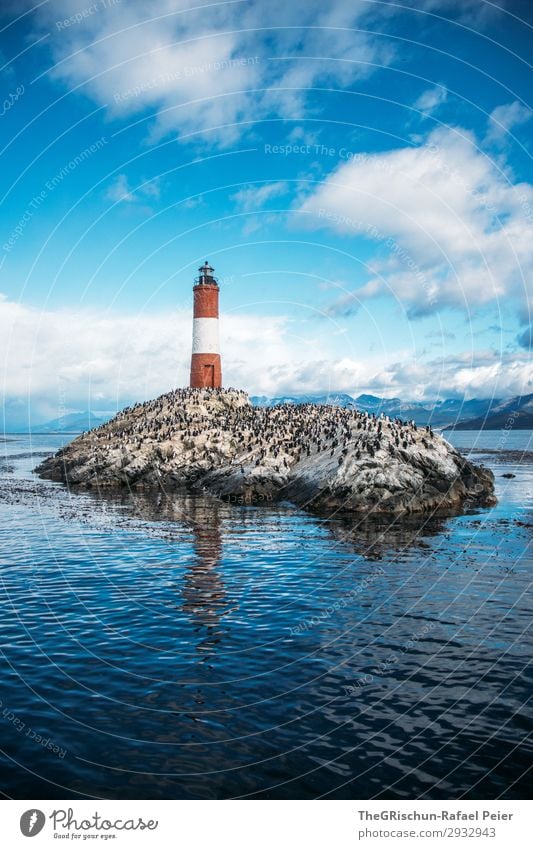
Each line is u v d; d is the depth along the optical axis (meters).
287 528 36.66
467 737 11.91
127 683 14.49
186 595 22.09
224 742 11.74
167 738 11.90
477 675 14.88
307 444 55.00
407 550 29.92
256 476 50.78
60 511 44.38
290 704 13.35
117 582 23.91
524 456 107.00
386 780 10.59
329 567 26.30
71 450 77.81
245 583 23.67
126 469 61.16
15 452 136.50
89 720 12.62
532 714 12.84
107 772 10.80
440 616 19.47
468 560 27.53
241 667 15.45
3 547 30.83
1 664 15.70
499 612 19.83
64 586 23.36
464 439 184.50
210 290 83.19
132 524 38.28
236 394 82.44
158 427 68.75
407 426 53.25
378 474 43.94
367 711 13.01
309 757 11.25
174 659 16.02
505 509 44.84
